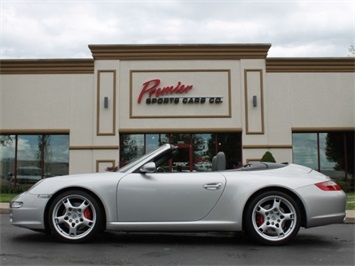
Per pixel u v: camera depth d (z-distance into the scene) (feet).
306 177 18.06
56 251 16.30
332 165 59.36
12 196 53.11
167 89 58.54
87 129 58.54
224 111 58.44
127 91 58.75
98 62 59.21
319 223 17.53
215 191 17.51
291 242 18.80
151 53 59.00
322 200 17.53
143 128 58.13
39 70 59.52
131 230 17.48
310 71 59.11
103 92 58.70
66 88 59.31
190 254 16.02
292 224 17.44
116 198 17.46
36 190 17.78
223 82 58.75
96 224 17.56
